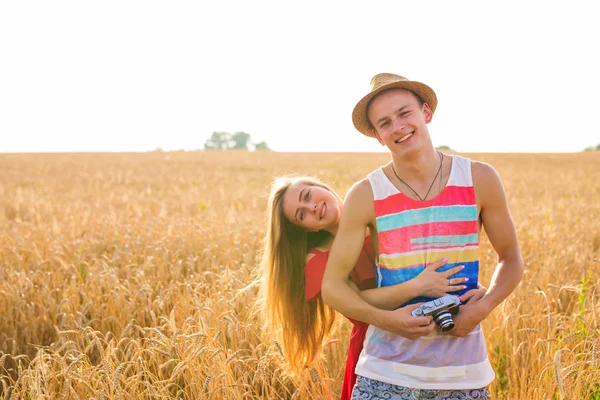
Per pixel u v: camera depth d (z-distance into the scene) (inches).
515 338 156.8
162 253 261.1
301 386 138.3
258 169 1408.7
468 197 98.8
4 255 281.1
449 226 98.3
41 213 503.8
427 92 103.4
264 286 135.1
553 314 169.6
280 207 125.8
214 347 138.4
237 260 264.7
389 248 100.7
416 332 95.3
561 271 231.6
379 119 100.7
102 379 126.8
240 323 159.5
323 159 1978.3
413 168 100.0
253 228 347.9
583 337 138.1
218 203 616.4
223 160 1899.6
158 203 603.8
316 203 121.1
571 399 120.1
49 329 194.1
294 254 127.7
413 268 99.6
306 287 125.6
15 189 856.3
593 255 277.3
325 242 130.3
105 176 1163.3
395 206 100.0
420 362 98.3
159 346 146.3
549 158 2038.6
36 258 265.9
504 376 148.3
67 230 358.3
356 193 104.0
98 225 373.4
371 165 1521.9
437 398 98.1
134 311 194.1
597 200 656.4
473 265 100.0
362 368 103.5
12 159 1936.5
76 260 262.2
